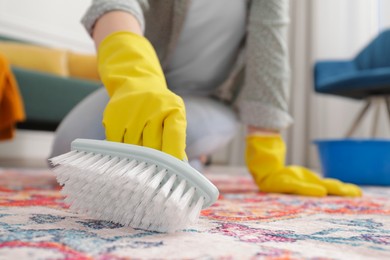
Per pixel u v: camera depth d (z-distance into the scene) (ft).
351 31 10.14
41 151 9.95
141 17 2.02
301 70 10.44
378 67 8.24
